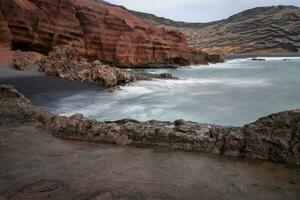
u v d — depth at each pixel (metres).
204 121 15.20
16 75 29.41
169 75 36.66
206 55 76.19
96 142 8.57
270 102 20.39
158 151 7.76
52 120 9.95
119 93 24.16
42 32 42.31
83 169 6.57
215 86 29.39
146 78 33.62
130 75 30.55
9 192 5.58
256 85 30.34
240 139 7.57
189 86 29.20
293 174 6.21
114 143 8.45
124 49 54.41
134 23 60.50
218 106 19.05
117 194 5.43
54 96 20.78
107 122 9.66
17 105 10.99
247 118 15.80
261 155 7.16
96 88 25.72
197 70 54.03
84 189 5.66
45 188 5.70
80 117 9.77
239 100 21.28
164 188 5.66
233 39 168.00
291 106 18.88
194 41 196.75
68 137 8.99
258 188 5.63
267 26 156.38
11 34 37.56
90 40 50.75
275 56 115.81
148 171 6.45
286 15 155.12
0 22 36.03
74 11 48.34
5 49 36.22
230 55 134.75
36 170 6.54
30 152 7.66
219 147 7.68
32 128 9.66
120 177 6.15
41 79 27.89
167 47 63.41
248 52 150.50
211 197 5.32
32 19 41.38
